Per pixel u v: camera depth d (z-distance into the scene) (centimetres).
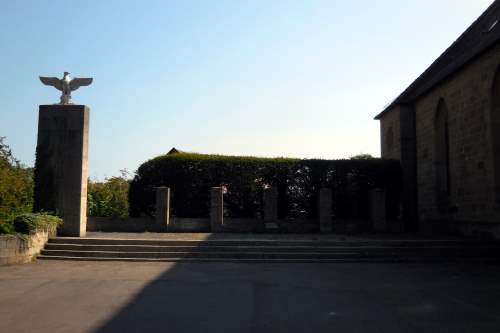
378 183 2441
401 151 2666
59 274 1250
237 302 925
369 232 2197
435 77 2323
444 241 1678
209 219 2181
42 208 1794
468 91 2003
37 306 883
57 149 1820
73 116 1833
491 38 1739
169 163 2330
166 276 1233
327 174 2405
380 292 1034
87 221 2152
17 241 1439
